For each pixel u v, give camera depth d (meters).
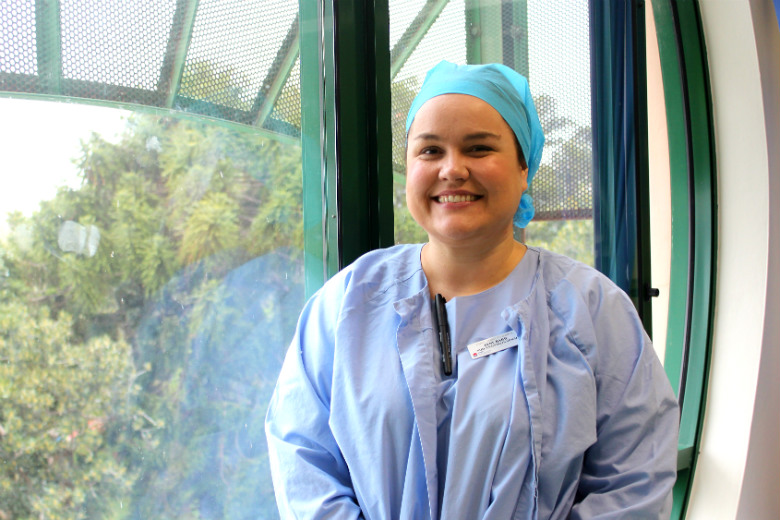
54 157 1.14
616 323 1.04
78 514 1.19
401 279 1.13
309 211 1.48
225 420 1.36
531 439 0.93
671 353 2.39
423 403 0.97
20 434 1.13
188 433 1.31
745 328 2.21
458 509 0.92
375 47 1.46
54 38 1.14
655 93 2.36
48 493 1.16
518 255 1.14
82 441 1.19
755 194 2.20
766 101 2.17
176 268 1.29
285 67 1.42
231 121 1.35
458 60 1.67
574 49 1.93
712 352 2.31
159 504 1.27
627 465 0.96
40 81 1.13
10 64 1.10
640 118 2.04
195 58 1.30
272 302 1.42
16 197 1.11
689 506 2.26
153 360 1.26
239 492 1.38
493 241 1.07
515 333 1.02
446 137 1.02
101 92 1.19
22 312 1.12
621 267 2.06
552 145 1.90
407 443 0.97
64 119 1.15
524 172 1.12
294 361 1.11
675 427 0.98
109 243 1.21
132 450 1.24
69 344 1.17
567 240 1.95
